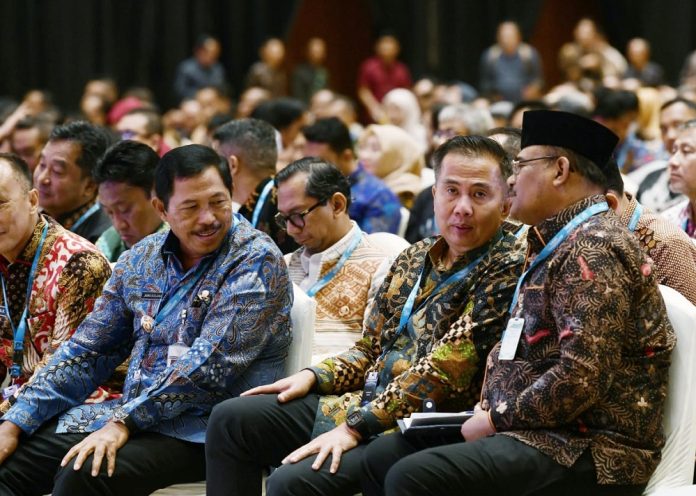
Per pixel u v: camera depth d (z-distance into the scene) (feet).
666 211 28.71
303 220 24.43
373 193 34.60
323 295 24.49
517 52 85.66
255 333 20.57
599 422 17.70
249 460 19.77
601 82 73.41
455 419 18.28
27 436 21.16
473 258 19.75
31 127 39.50
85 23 87.25
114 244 28.60
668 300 18.70
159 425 20.44
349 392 20.83
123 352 22.11
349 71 99.76
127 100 66.85
